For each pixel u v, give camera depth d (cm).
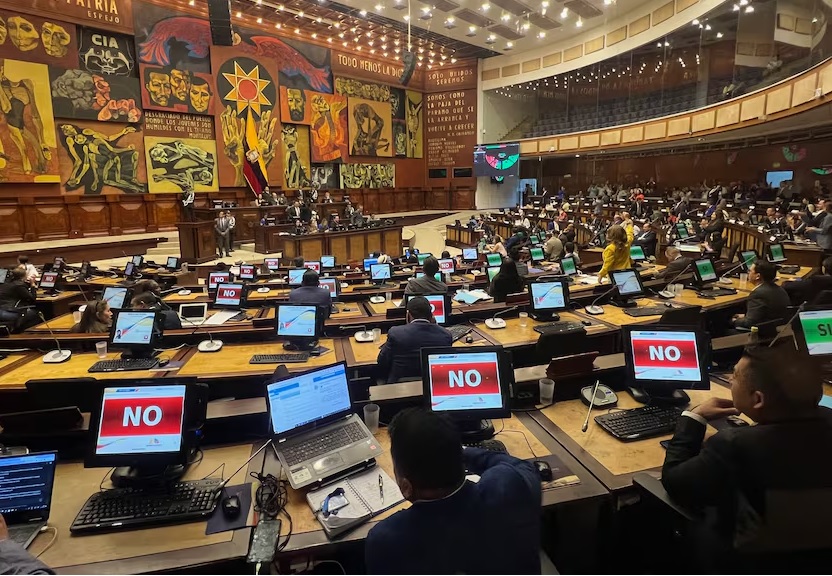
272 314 555
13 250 1083
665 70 1778
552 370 287
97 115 1255
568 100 2170
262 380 359
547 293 485
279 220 1423
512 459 166
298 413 232
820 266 760
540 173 2356
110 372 361
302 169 1720
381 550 134
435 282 523
